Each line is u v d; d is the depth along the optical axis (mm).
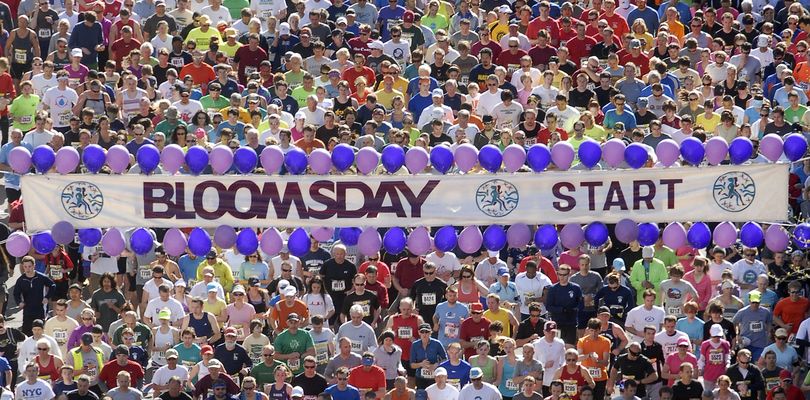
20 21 78438
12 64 78625
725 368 58562
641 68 78188
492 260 63094
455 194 54750
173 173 55188
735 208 54594
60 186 54375
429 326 58250
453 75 75000
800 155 55188
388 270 63094
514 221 54781
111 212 54500
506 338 57562
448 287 60156
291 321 58281
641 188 54625
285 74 76562
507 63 78375
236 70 78062
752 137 70188
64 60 77625
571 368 57188
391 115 72438
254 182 54656
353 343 58719
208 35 80000
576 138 69812
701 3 87938
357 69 76500
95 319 59969
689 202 54656
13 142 68000
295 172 55031
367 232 55031
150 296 61312
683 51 80375
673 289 61719
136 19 81500
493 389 56062
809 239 55500
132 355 58500
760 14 87250
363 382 56781
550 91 75250
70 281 65250
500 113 72812
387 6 82875
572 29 81312
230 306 60406
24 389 56188
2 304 64312
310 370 56625
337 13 83625
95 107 72438
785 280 62125
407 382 58125
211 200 54656
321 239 55500
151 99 74688
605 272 64938
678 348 57938
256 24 78562
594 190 54656
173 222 54625
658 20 84188
